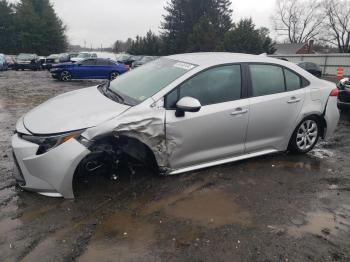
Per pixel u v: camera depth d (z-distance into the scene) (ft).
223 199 13.08
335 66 116.67
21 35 189.78
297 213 12.34
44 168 11.76
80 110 12.92
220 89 14.55
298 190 14.14
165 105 13.33
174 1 185.06
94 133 11.91
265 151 16.43
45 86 54.44
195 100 12.85
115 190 13.25
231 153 15.28
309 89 17.08
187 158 14.15
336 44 204.64
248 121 15.10
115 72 69.26
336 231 11.32
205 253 9.93
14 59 105.81
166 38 185.37
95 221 11.24
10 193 12.77
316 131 17.98
